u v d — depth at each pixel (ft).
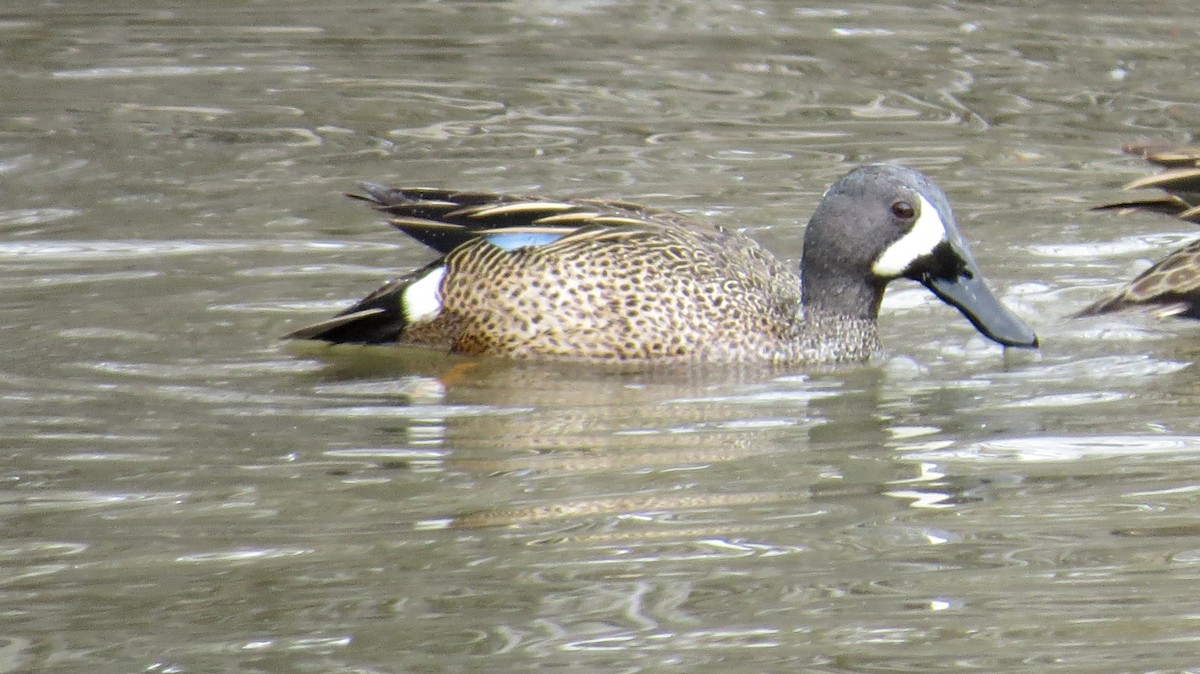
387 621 24.94
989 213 52.60
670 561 27.27
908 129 62.28
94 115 63.67
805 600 25.61
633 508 29.78
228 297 44.57
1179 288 41.96
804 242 41.22
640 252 40.98
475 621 24.91
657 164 58.03
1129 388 37.60
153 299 44.24
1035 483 31.07
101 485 31.12
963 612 25.08
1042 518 29.12
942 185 55.57
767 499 30.32
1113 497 30.09
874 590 25.99
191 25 77.92
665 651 23.88
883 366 40.19
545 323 40.50
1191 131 61.31
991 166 57.72
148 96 66.33
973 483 31.19
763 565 27.04
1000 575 26.53
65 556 27.63
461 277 41.19
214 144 60.23
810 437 34.30
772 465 32.40
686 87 68.44
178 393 37.06
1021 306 44.24
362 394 37.42
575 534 28.48
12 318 42.42
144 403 36.32
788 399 37.37
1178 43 73.72
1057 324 42.93
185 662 23.67
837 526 28.84
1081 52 72.64
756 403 37.04
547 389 38.11
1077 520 28.94
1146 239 50.01
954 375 39.17
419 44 75.00
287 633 24.54
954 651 23.73
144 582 26.50
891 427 34.96
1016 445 33.53
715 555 27.48
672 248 41.34
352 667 23.40
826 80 69.26
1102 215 52.29
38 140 60.18
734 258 42.14
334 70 70.69
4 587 26.40
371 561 27.27
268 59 72.33
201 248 48.67
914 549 27.66
